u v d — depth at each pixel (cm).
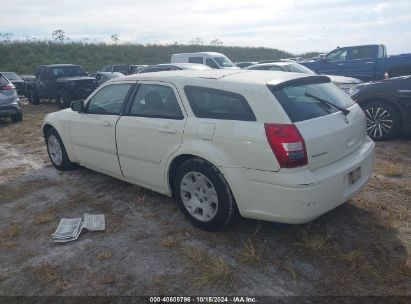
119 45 4491
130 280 312
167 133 387
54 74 1563
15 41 3869
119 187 512
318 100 360
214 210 365
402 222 382
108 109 477
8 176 593
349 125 361
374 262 319
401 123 687
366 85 721
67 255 353
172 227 394
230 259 331
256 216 336
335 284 294
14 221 432
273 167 313
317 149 322
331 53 1522
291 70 1188
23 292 305
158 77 419
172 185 412
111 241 374
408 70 1360
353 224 379
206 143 354
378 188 468
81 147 526
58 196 495
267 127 317
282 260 326
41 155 713
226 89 353
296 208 311
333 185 326
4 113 1078
